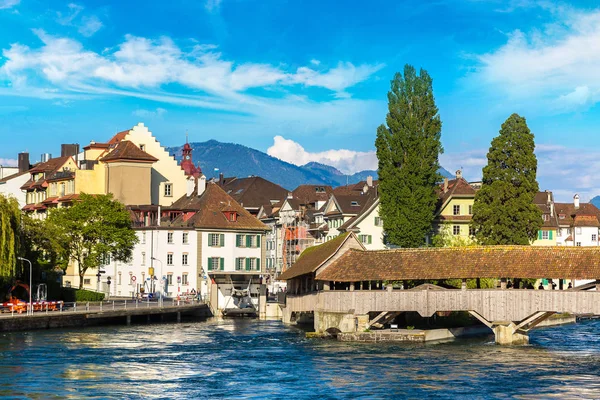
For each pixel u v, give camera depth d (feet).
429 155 367.45
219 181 640.17
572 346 242.78
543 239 435.53
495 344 246.27
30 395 168.25
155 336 265.54
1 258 273.33
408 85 373.61
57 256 354.13
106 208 370.12
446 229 390.21
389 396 169.27
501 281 248.11
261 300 359.25
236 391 173.78
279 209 533.14
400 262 259.39
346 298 263.29
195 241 398.62
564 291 240.73
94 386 177.47
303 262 313.32
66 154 504.02
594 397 168.66
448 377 188.03
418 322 292.20
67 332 270.05
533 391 173.78
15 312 280.31
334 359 214.07
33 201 483.10
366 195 446.60
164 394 170.81
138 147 441.27
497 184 341.21
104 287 419.74
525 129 344.49
